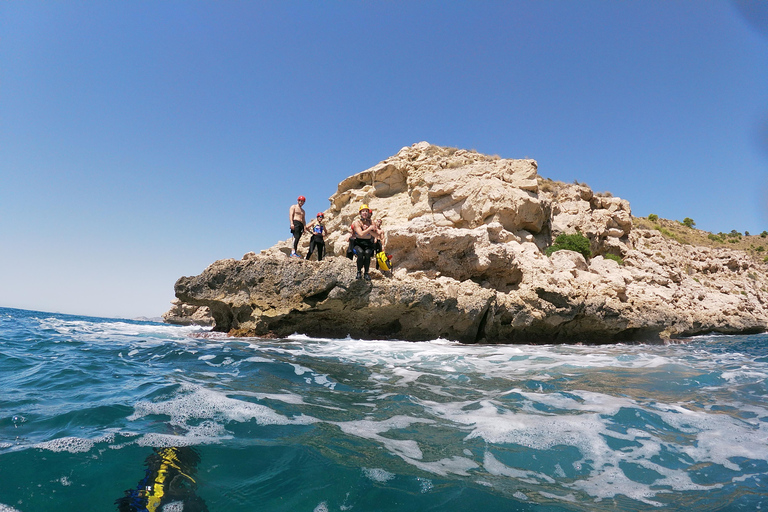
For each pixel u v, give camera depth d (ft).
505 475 10.88
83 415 13.37
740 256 111.24
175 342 32.68
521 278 51.42
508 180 66.80
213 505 8.63
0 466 9.57
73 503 8.38
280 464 10.63
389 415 15.43
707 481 11.02
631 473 11.38
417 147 80.84
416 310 41.83
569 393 19.86
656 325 52.95
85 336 34.73
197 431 12.54
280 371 22.53
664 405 18.06
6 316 57.82
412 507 8.96
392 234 54.44
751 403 18.79
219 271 44.04
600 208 84.17
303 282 41.09
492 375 24.21
